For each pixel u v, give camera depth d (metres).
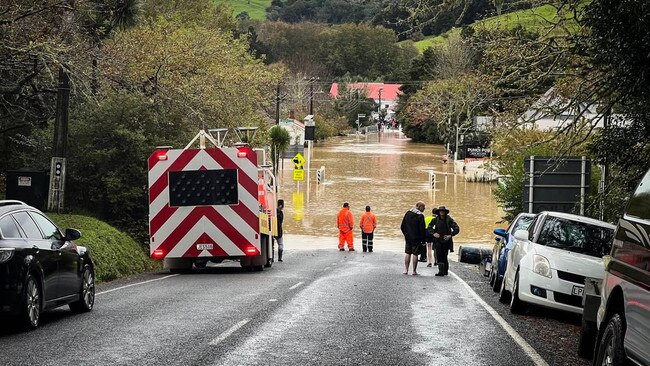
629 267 13.42
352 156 174.50
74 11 41.59
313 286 32.84
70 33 41.59
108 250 37.94
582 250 26.75
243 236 38.81
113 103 47.59
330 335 20.39
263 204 41.09
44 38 39.84
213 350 18.00
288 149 140.00
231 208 38.72
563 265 25.48
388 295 30.11
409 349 18.77
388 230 77.81
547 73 27.50
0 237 19.80
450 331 21.70
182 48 61.19
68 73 39.78
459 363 17.33
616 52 23.00
